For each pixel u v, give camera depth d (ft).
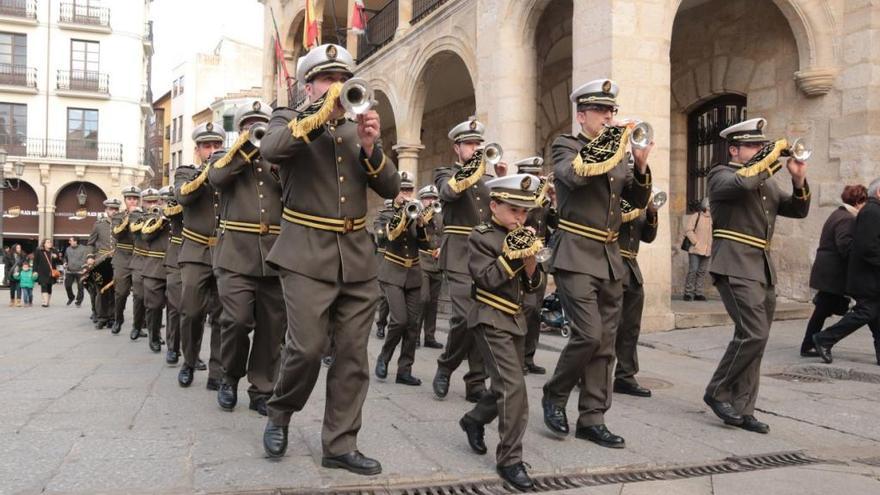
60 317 48.65
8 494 12.23
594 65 33.47
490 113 41.50
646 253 32.89
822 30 35.37
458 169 21.08
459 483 13.74
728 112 41.78
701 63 42.27
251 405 19.04
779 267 38.11
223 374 19.29
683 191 44.04
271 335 18.92
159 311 30.14
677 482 14.19
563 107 50.26
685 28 43.11
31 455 14.53
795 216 18.95
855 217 25.80
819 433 17.92
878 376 23.50
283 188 14.34
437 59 49.75
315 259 13.74
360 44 66.64
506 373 14.08
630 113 32.55
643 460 15.33
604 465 14.92
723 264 18.49
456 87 60.29
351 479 13.52
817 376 24.77
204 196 22.40
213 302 21.45
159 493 12.42
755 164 17.74
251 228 18.72
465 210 20.89
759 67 39.04
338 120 14.30
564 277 16.61
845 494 13.52
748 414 18.07
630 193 17.31
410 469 14.20
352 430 14.15
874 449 16.72
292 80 74.43
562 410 17.04
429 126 70.08
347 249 14.05
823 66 35.35
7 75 125.18
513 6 39.93
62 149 128.36
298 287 13.75
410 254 23.53
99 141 130.82
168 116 200.85
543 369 25.49
